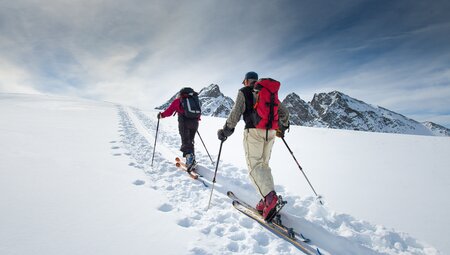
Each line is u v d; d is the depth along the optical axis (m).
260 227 3.51
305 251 2.95
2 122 11.84
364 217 3.74
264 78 3.74
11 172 5.00
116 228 3.19
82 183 4.70
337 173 5.80
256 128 3.66
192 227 3.41
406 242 3.16
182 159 7.24
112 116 20.06
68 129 11.26
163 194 4.49
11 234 2.87
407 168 5.99
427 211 3.81
